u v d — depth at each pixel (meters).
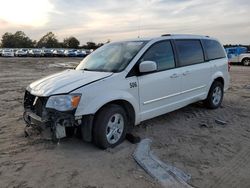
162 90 6.14
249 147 5.56
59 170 4.43
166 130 6.37
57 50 71.81
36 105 5.09
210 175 4.44
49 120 4.79
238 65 29.11
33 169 4.46
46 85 5.19
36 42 136.00
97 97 4.95
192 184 4.17
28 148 5.23
